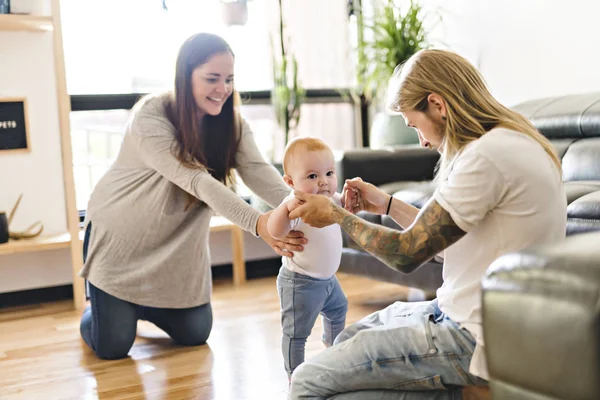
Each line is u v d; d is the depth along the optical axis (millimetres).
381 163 3352
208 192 2191
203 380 2271
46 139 3625
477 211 1297
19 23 3293
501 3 3730
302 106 4383
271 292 3596
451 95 1380
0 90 3506
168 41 4035
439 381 1401
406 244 1337
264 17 4230
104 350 2520
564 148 2898
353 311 3111
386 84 4008
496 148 1298
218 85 2289
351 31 4551
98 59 3893
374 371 1443
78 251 3406
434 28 4250
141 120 2357
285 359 2037
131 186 2518
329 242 1951
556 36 3414
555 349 852
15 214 3564
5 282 3537
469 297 1355
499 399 943
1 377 2395
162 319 2660
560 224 1332
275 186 2475
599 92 2912
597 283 817
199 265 2609
